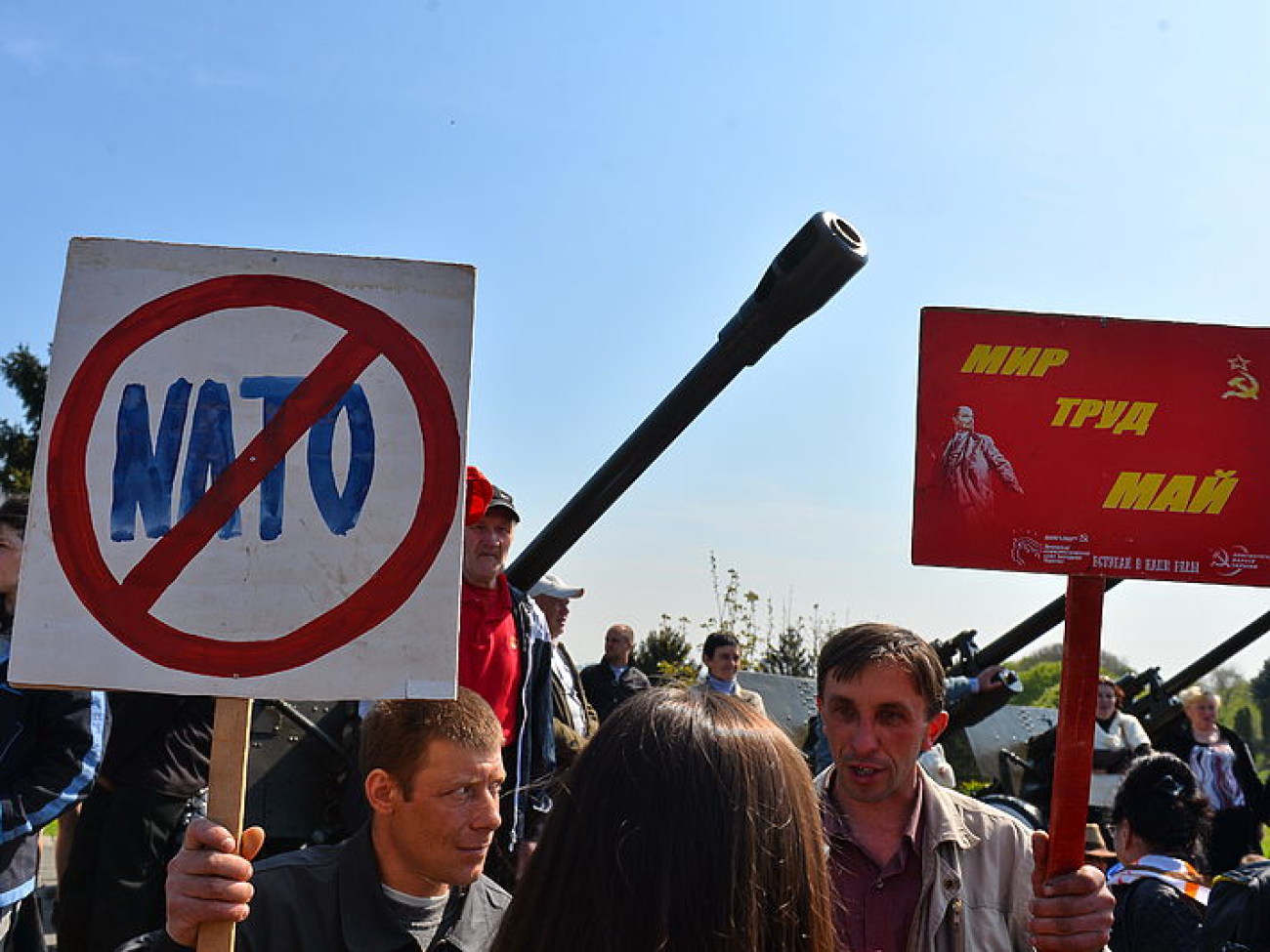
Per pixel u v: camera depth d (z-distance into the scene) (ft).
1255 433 8.31
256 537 7.23
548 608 20.24
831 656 9.07
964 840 8.83
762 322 12.96
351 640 7.18
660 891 4.66
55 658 7.05
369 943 8.55
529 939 4.81
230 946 6.63
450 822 8.75
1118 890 12.16
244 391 7.39
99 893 14.96
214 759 7.00
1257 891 10.36
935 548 8.09
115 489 7.23
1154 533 8.21
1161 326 8.35
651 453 14.70
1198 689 29.48
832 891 5.63
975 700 25.32
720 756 4.90
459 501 7.34
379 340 7.48
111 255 7.45
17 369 84.17
